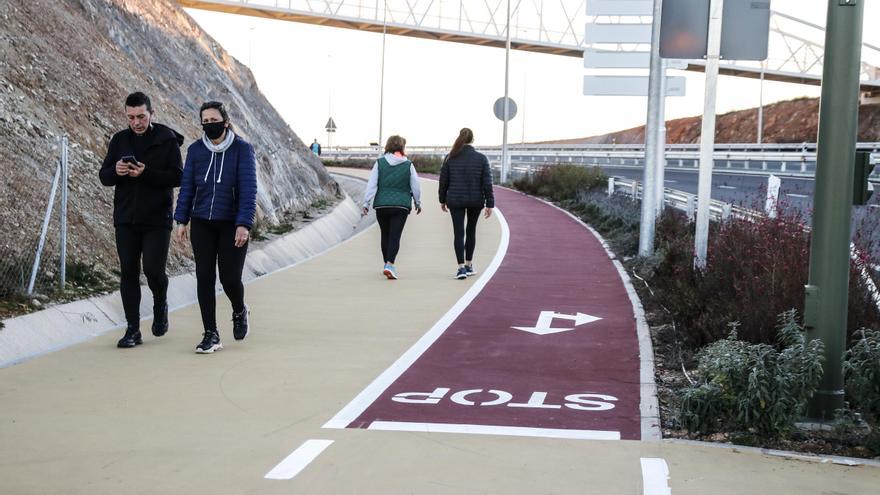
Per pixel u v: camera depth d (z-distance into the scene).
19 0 13.05
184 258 11.21
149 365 6.78
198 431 5.15
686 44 9.81
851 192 5.39
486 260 13.68
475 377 6.61
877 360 5.48
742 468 4.62
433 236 17.14
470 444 4.96
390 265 11.61
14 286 7.90
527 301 10.12
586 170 27.55
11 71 11.27
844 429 5.21
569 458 4.73
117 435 5.05
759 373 5.14
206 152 7.27
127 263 7.32
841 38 5.32
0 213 8.70
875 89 104.00
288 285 11.06
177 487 4.23
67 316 7.80
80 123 11.98
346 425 5.31
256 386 6.22
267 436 5.07
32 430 5.12
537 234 17.28
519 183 31.30
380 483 4.31
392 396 6.02
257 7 83.94
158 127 7.31
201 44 21.92
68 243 9.30
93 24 16.12
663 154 16.17
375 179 11.71
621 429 5.30
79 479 4.33
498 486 4.29
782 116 129.12
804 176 37.22
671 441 5.07
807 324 5.50
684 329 7.97
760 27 9.75
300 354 7.29
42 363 6.76
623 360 7.21
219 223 7.30
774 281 7.58
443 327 8.55
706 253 9.98
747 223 10.23
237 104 20.67
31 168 9.78
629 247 14.32
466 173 11.75
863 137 105.38
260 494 4.15
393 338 8.02
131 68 15.87
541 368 6.94
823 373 5.45
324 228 17.89
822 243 5.43
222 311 9.19
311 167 23.25
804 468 4.64
